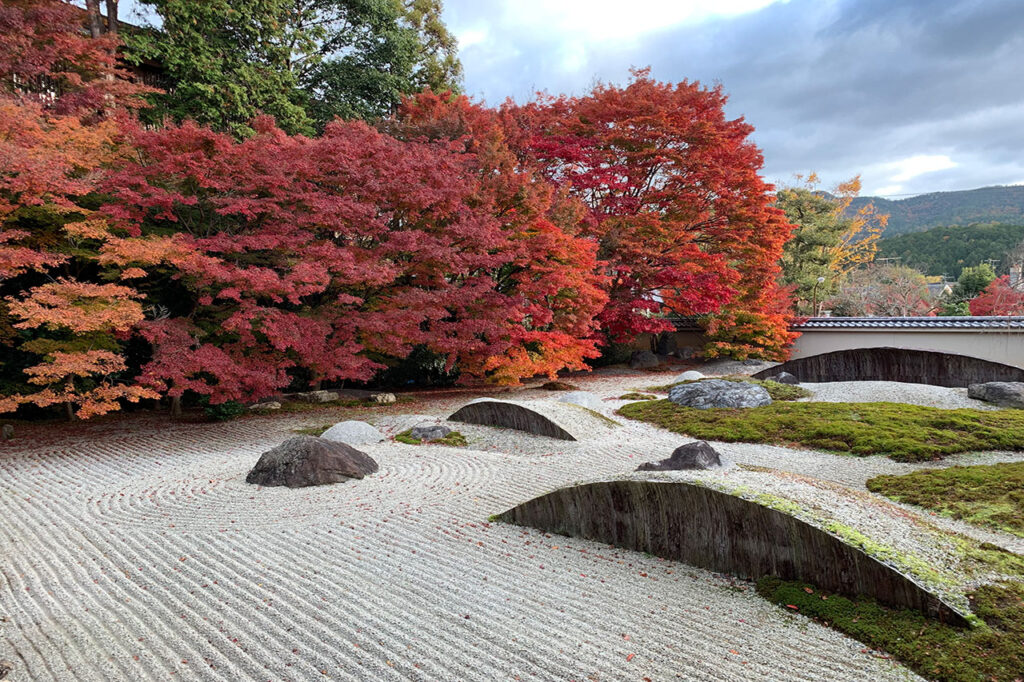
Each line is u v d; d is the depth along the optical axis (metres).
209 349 10.45
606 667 3.64
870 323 20.77
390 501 7.10
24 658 3.68
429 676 3.54
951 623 3.91
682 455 8.06
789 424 10.80
